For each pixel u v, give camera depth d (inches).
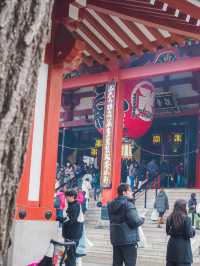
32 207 303.9
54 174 322.7
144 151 1170.6
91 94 1193.4
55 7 326.3
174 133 1146.0
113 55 420.8
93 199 955.3
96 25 379.9
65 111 1238.3
